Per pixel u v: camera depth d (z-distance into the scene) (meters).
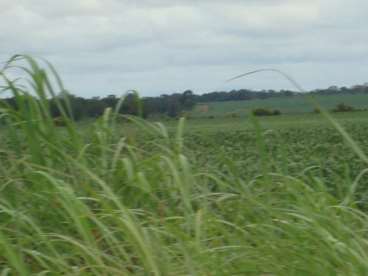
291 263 6.40
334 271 6.28
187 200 7.07
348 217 7.33
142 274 6.35
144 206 7.56
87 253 6.31
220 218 7.45
